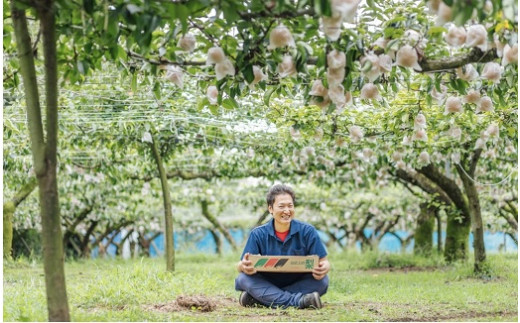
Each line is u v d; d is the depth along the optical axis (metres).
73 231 17.52
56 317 4.08
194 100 7.96
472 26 4.27
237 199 19.31
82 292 6.86
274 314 5.67
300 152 10.20
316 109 7.62
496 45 4.49
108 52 4.88
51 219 4.09
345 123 8.10
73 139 10.18
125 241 23.27
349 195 18.62
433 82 5.22
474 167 10.50
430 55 5.05
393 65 4.66
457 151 9.88
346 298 7.13
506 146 9.03
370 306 6.33
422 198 13.74
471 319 5.41
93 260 17.39
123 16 3.98
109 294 6.54
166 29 4.93
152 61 4.93
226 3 3.91
